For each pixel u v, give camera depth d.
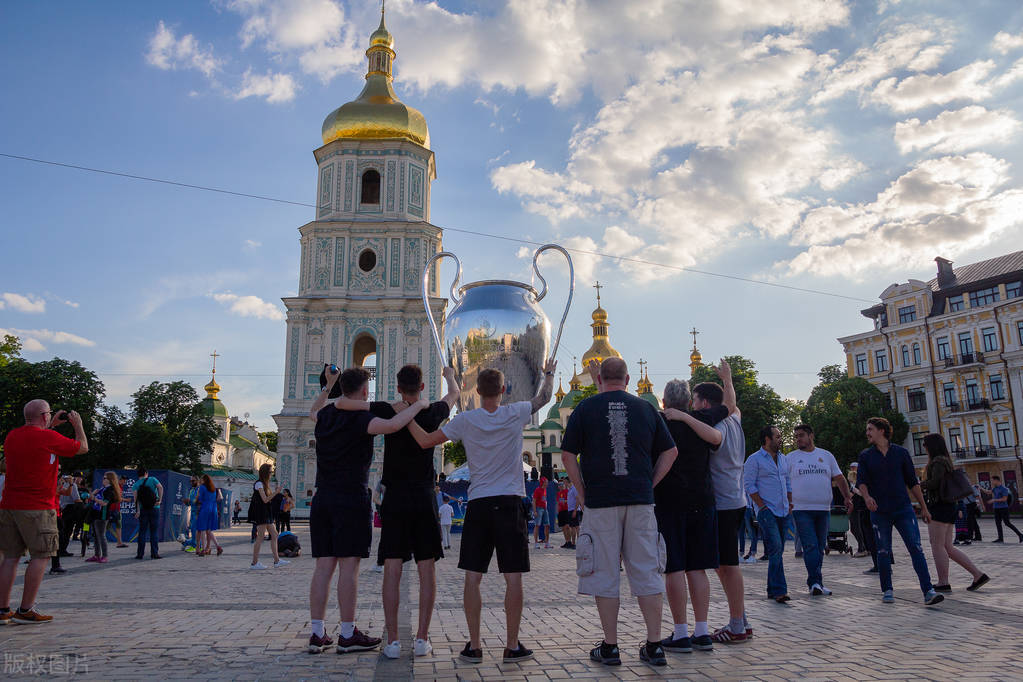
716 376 53.09
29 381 46.91
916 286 54.16
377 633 6.78
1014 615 7.52
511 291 6.70
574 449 5.77
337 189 46.47
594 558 5.50
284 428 42.88
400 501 5.93
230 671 5.09
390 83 50.69
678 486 6.12
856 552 16.45
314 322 44.47
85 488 20.67
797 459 9.51
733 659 5.51
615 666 5.32
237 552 19.12
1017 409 47.34
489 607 8.41
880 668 5.14
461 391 6.64
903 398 54.09
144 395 59.38
